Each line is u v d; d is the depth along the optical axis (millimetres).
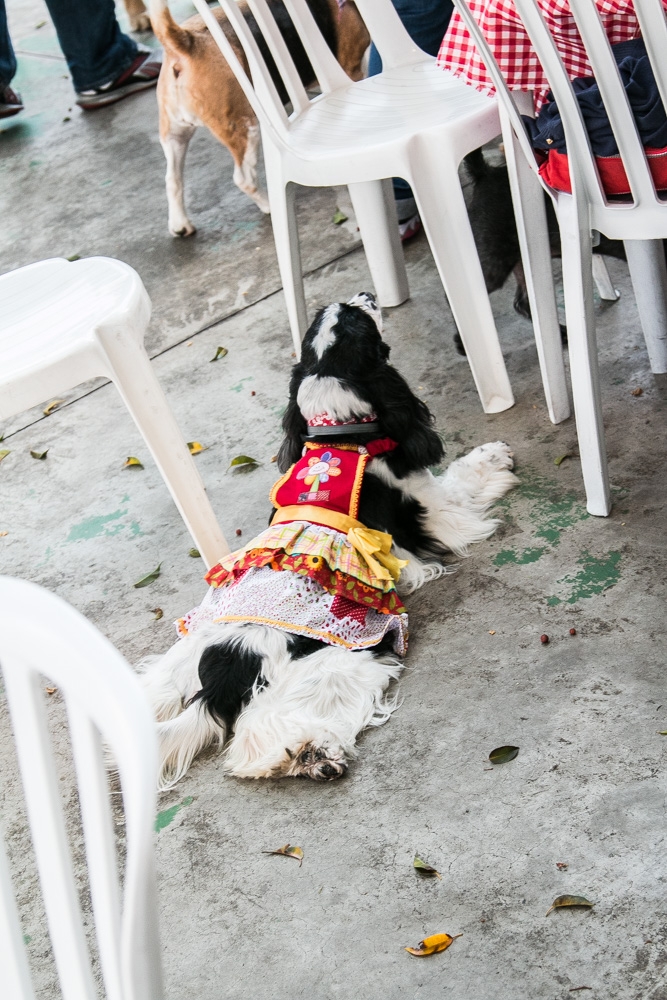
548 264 2621
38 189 5578
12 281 2662
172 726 2139
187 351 3822
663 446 2568
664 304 2717
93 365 2260
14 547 3074
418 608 2381
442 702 2105
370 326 2539
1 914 967
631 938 1561
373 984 1621
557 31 2172
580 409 2318
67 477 3361
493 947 1615
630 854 1679
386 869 1801
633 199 2057
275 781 2070
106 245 4766
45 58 7672
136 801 761
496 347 2865
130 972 833
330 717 2104
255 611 2207
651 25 1775
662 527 2338
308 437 2510
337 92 3217
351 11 4531
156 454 2408
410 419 2484
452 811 1864
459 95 2842
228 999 1673
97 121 6246
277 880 1852
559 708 1991
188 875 1920
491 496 2609
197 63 4102
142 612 2668
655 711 1912
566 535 2422
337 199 4555
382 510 2424
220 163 5227
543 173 2223
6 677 892
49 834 933
